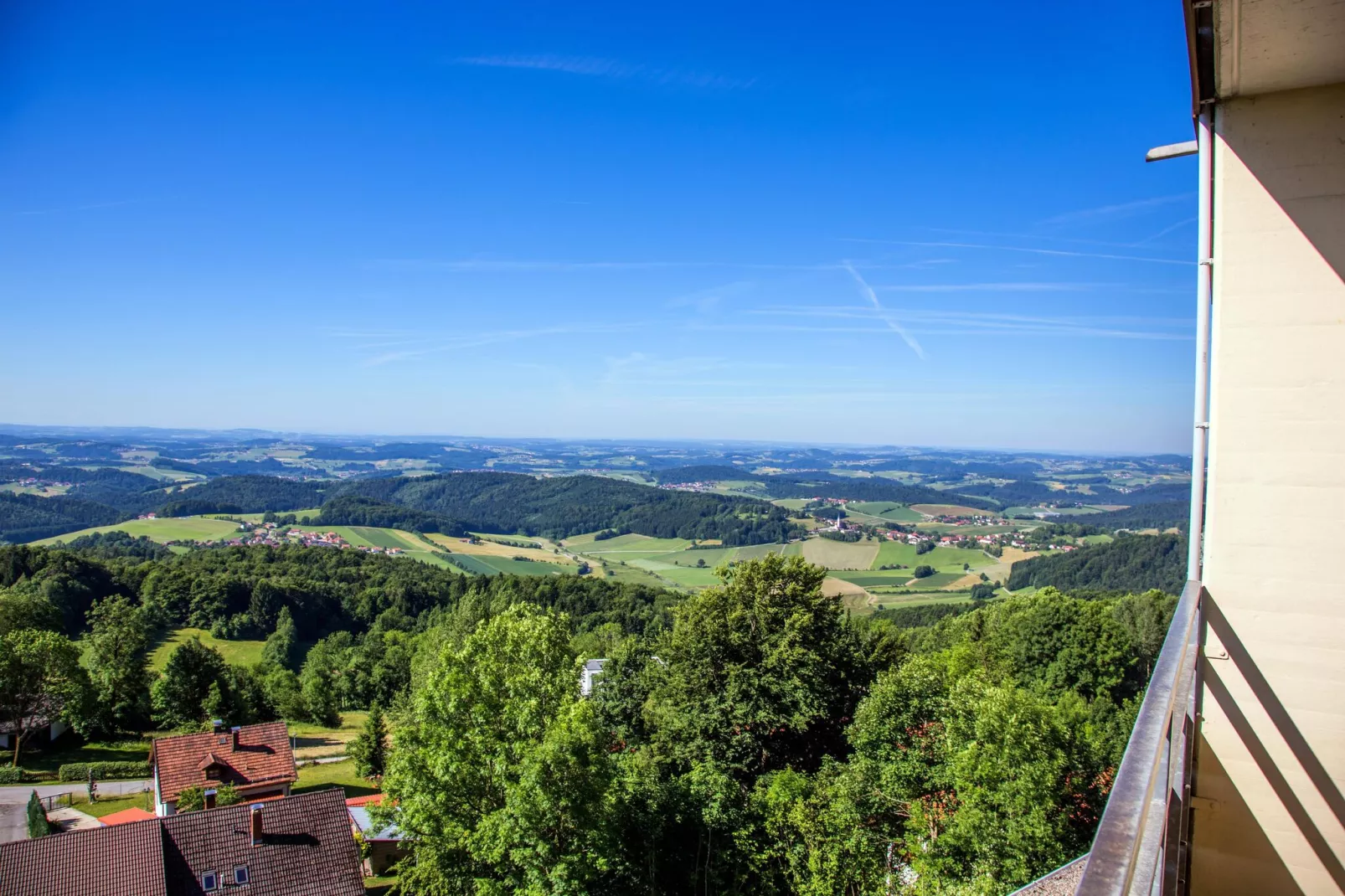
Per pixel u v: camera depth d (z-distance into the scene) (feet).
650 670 96.27
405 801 58.75
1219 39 9.57
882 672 74.02
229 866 79.71
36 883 73.36
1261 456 10.98
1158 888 6.66
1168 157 12.35
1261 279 10.90
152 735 179.73
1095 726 70.90
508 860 55.36
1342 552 10.54
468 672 63.72
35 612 219.82
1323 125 10.47
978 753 50.65
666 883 62.90
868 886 54.60
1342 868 10.80
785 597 81.00
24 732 158.92
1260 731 11.18
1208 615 11.41
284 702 210.38
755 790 67.36
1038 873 45.16
